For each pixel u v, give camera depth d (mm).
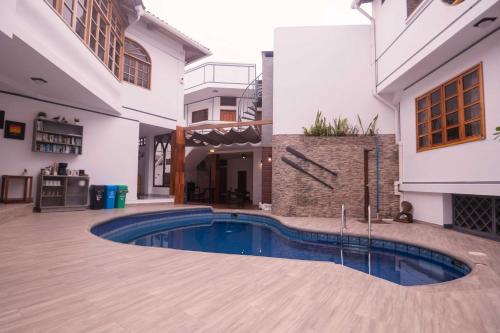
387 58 7660
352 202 8312
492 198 5203
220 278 2703
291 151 8672
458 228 5961
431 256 4602
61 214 7148
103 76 7898
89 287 2430
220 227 8203
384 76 7840
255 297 2270
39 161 7543
